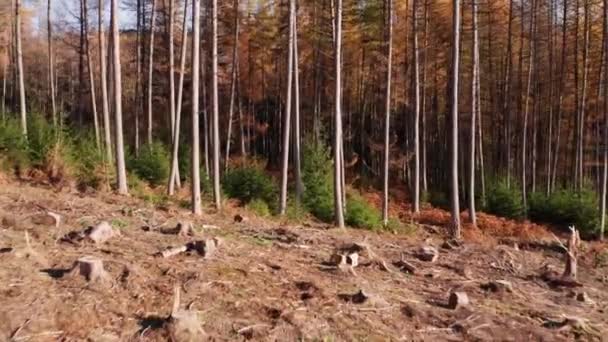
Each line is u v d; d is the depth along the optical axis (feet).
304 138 77.66
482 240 37.99
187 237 20.75
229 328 12.99
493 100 93.09
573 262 22.44
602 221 55.67
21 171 38.81
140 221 24.17
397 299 16.39
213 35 47.37
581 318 16.52
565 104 95.35
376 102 102.37
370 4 81.20
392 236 36.83
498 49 87.92
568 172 102.17
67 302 13.04
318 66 84.69
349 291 16.38
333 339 13.25
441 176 100.07
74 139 47.01
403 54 79.36
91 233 18.17
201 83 85.92
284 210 45.62
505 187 68.13
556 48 91.97
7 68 119.65
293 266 18.45
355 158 87.76
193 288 14.76
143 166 51.65
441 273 20.62
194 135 33.91
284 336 13.04
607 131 56.95
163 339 12.14
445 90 96.63
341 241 25.63
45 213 21.40
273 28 91.91
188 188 51.49
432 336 14.19
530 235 50.47
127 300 13.61
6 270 14.28
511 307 17.22
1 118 47.19
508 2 81.51
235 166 79.25
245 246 20.85
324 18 70.23
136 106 79.46
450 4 76.64
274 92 111.65
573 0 76.59
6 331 11.69
